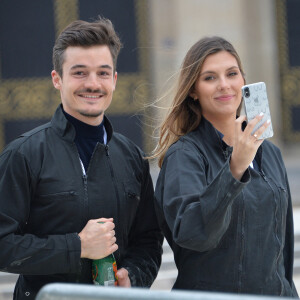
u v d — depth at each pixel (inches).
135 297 146.9
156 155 310.3
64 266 267.9
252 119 248.1
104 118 302.0
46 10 1061.8
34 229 281.7
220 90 285.3
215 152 285.3
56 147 284.8
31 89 1059.3
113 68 292.0
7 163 277.1
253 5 1120.8
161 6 1077.1
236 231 268.1
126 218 297.0
